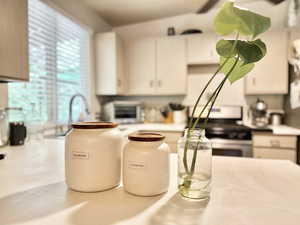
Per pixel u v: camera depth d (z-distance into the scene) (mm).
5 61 1230
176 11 2941
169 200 574
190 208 528
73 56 2471
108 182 627
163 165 605
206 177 595
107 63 2787
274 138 2223
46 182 712
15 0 1298
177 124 2861
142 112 3090
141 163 583
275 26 2777
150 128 2475
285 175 802
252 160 1038
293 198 594
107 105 2902
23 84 1780
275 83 2516
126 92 3002
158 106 3211
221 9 584
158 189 597
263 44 598
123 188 648
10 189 647
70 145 620
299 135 2164
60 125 2234
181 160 616
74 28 2486
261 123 2590
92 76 2803
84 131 618
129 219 473
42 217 480
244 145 2242
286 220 472
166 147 625
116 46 2760
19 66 1336
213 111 2893
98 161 607
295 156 2170
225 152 2279
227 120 2873
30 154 1170
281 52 2482
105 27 3166
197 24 3055
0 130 1396
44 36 2000
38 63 1938
